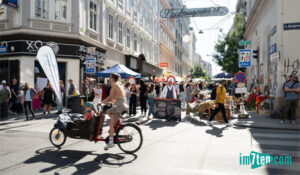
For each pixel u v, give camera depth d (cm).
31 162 477
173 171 430
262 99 1295
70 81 1279
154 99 1066
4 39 1498
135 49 2692
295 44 1097
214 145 612
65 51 1542
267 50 1524
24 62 1459
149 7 3253
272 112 1084
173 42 5006
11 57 1487
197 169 441
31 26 1471
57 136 598
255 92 1509
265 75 1545
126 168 445
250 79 2380
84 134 564
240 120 1014
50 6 1523
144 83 1235
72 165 461
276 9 1132
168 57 4525
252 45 2164
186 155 527
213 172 426
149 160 493
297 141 651
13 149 569
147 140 667
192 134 751
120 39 2262
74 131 568
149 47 3250
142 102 1222
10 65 1486
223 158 505
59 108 1222
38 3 1502
